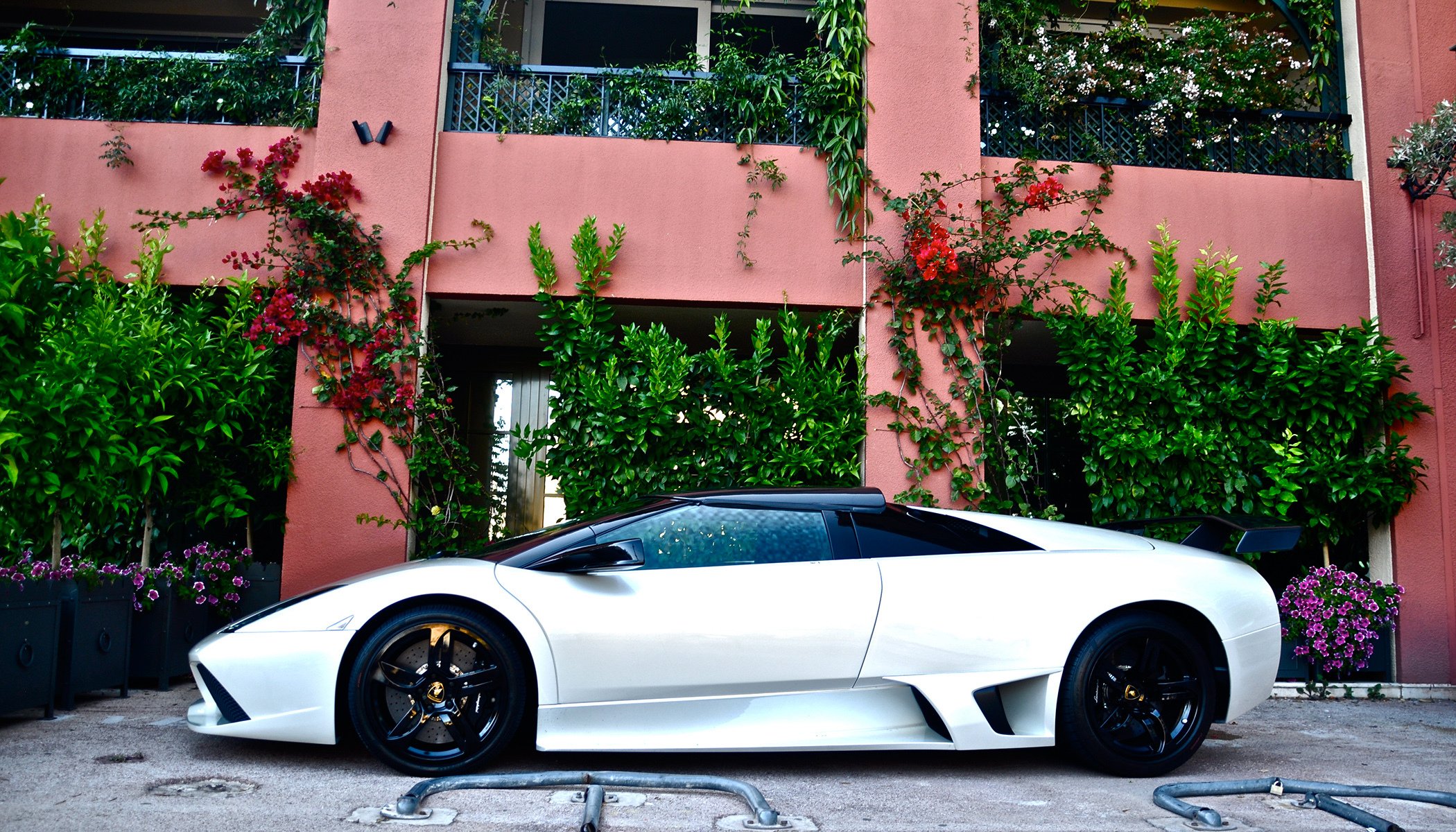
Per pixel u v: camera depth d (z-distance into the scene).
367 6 6.44
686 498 3.81
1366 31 6.99
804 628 3.50
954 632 3.56
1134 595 3.69
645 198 6.44
